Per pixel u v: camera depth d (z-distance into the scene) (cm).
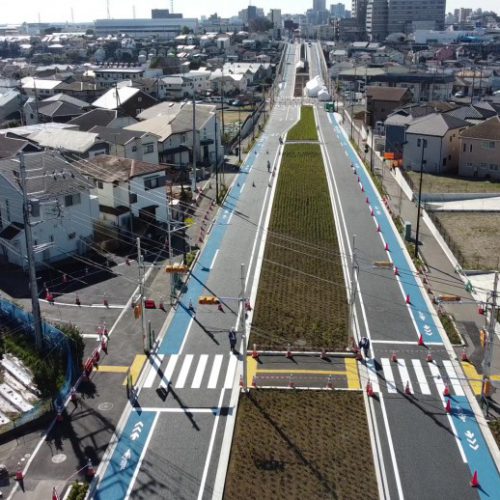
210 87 17950
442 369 3656
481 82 16000
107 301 4509
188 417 3191
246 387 3409
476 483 2709
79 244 5394
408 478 2753
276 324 4194
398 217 6506
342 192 7581
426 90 15350
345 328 4147
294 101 16525
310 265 5253
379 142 10119
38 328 3756
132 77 18400
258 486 2691
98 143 7294
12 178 5094
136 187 5881
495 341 3962
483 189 7669
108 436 3041
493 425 3122
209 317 4294
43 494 2655
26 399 3369
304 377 3566
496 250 5597
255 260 5347
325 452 2911
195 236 5919
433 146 8575
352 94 15725
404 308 4438
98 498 2639
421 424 3136
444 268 5203
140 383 3500
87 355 3772
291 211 6788
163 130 8712
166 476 2766
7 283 4822
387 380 3534
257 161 9344
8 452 2927
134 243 5631
